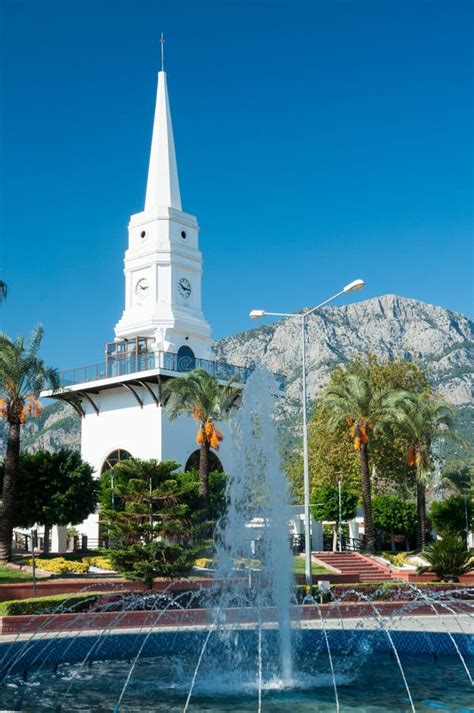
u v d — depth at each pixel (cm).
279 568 2214
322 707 1435
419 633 2144
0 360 3688
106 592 2966
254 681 1691
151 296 5391
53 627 2397
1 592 2972
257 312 3173
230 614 2605
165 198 5553
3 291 3062
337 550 5225
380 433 5591
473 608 3158
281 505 2300
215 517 4188
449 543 3738
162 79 5731
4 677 1756
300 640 2169
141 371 5028
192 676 1756
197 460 5231
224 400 4441
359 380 4822
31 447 16000
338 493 5100
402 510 5575
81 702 1484
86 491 3997
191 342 5450
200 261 5591
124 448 5234
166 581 3164
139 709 1423
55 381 3872
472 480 7088
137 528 3072
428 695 1539
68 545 4531
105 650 2077
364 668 1856
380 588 3253
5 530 3672
